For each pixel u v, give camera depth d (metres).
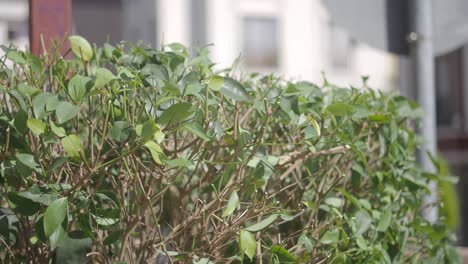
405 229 3.21
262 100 2.78
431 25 4.07
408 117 3.33
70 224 2.37
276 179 2.82
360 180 2.97
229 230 2.47
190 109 2.30
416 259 3.38
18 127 2.32
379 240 3.15
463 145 18.81
